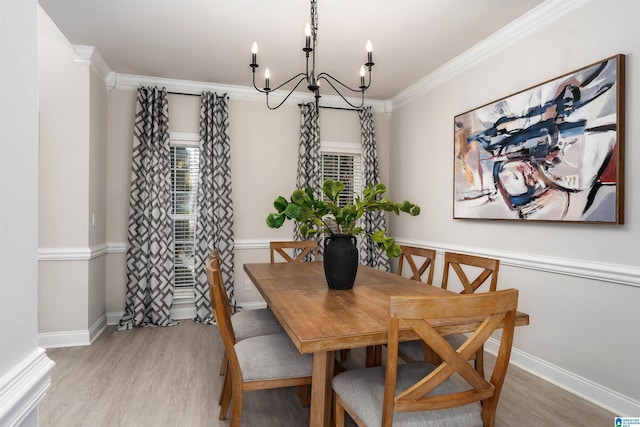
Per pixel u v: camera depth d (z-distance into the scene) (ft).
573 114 7.48
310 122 14.26
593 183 7.08
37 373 2.44
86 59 10.43
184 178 13.39
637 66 6.50
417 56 10.91
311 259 13.71
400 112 14.56
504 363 4.16
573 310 7.61
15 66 2.29
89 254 10.47
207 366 8.93
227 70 12.10
